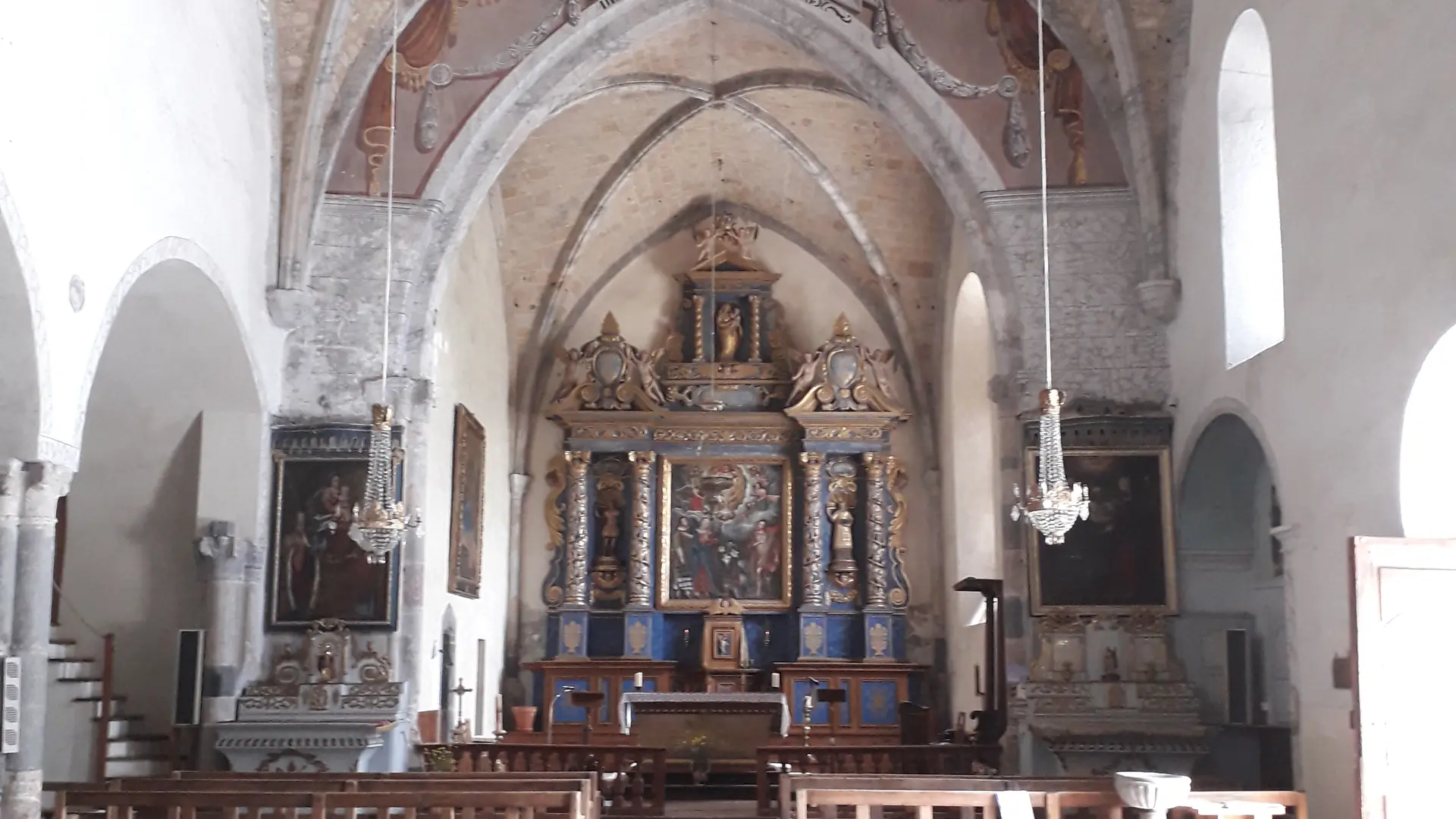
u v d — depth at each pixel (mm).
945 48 16594
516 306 23531
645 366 23688
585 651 23219
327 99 16312
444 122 16641
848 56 16844
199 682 14945
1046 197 16312
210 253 14008
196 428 15898
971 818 10344
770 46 19078
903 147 21016
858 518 23750
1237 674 14586
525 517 23844
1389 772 9711
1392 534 10727
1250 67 14281
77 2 10812
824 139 21281
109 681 13953
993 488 21969
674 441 23859
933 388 23641
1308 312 12148
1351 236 11320
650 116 21266
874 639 23016
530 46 16656
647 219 24047
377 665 15695
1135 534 15609
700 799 19094
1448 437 10516
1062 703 15273
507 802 9922
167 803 9789
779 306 24359
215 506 15742
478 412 20938
